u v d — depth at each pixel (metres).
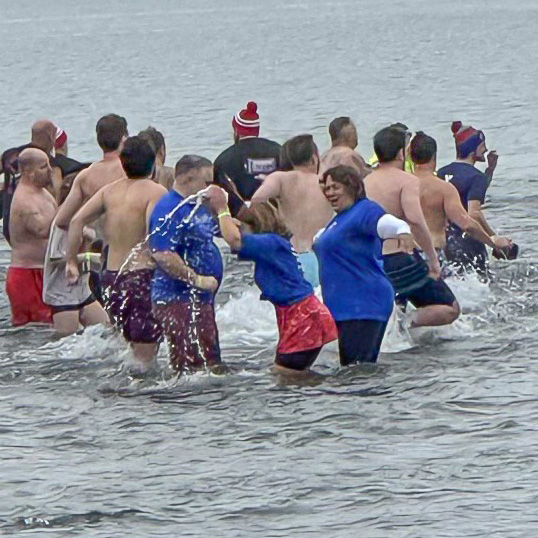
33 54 121.38
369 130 58.56
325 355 19.95
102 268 19.91
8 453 16.31
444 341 20.83
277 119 64.19
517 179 39.94
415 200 20.50
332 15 173.12
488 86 78.00
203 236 18.66
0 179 36.50
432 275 20.69
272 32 143.75
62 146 24.33
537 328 21.58
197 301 18.84
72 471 15.67
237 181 24.30
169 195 18.67
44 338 21.73
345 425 16.91
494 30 132.25
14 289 22.61
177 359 18.97
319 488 14.90
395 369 19.22
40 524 14.19
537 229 31.14
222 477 15.32
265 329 22.02
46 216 22.48
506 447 15.91
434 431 16.59
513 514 14.01
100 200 19.86
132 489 15.07
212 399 18.11
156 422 17.30
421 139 22.67
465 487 14.77
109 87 86.12
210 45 126.44
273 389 18.44
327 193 19.14
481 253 24.58
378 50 113.12
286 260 18.94
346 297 19.05
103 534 13.90
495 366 19.31
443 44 117.06
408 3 197.25
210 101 74.19
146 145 19.75
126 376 19.25
